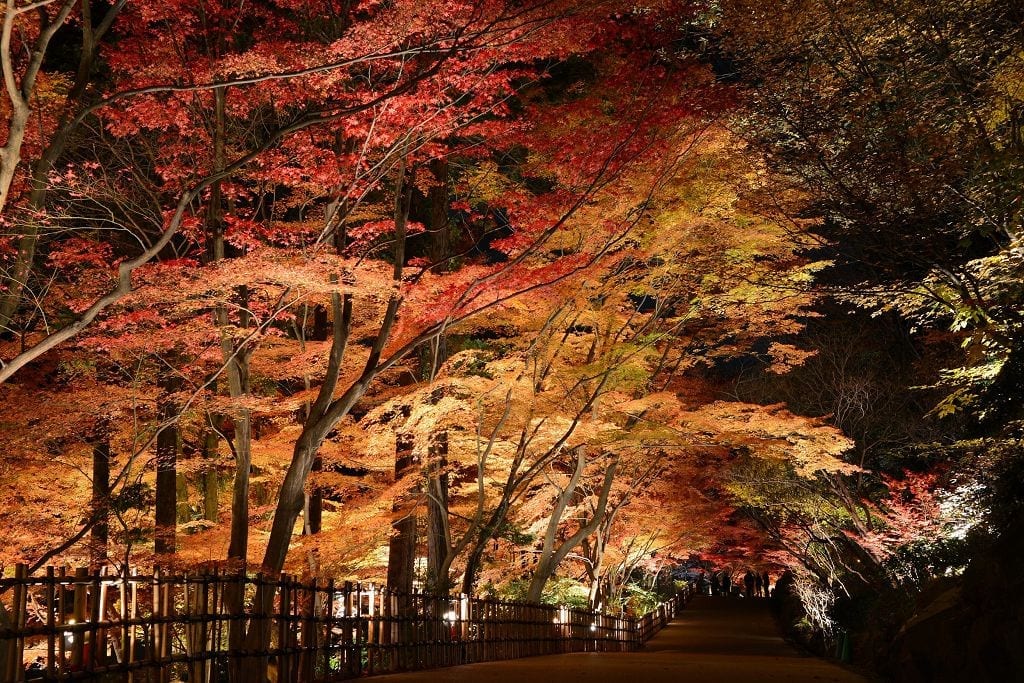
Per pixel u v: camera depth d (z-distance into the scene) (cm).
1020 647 970
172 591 785
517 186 1930
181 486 2167
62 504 1448
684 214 1789
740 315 2228
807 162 1452
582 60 2025
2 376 853
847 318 2959
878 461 2753
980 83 1407
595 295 2019
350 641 1153
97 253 1384
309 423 1198
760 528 3192
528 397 1919
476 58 1280
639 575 4656
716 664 1474
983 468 1557
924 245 1443
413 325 1595
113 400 1398
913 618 1356
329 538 1585
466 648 1550
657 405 2122
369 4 1339
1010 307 1313
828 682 1145
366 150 1366
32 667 1083
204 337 1334
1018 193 1278
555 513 2172
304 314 1714
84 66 1135
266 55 1326
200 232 1389
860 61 1486
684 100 1451
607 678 1157
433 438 1867
